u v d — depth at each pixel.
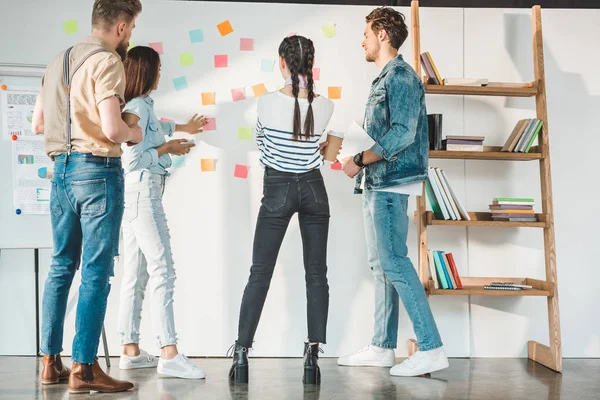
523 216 3.71
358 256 3.90
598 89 4.02
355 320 3.88
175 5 3.88
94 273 2.85
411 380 3.28
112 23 2.85
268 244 3.18
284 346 3.86
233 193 3.88
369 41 3.48
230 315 3.86
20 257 3.86
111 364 3.63
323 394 2.97
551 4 4.27
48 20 3.84
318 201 3.17
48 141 2.89
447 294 3.57
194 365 3.31
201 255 3.86
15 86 3.76
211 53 3.89
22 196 3.74
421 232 3.60
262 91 3.90
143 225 3.29
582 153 4.00
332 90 3.92
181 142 3.37
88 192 2.81
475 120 3.98
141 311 3.58
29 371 3.41
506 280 3.86
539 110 3.73
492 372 3.48
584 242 3.97
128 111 3.07
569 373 3.48
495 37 4.00
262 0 4.08
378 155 3.25
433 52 3.97
